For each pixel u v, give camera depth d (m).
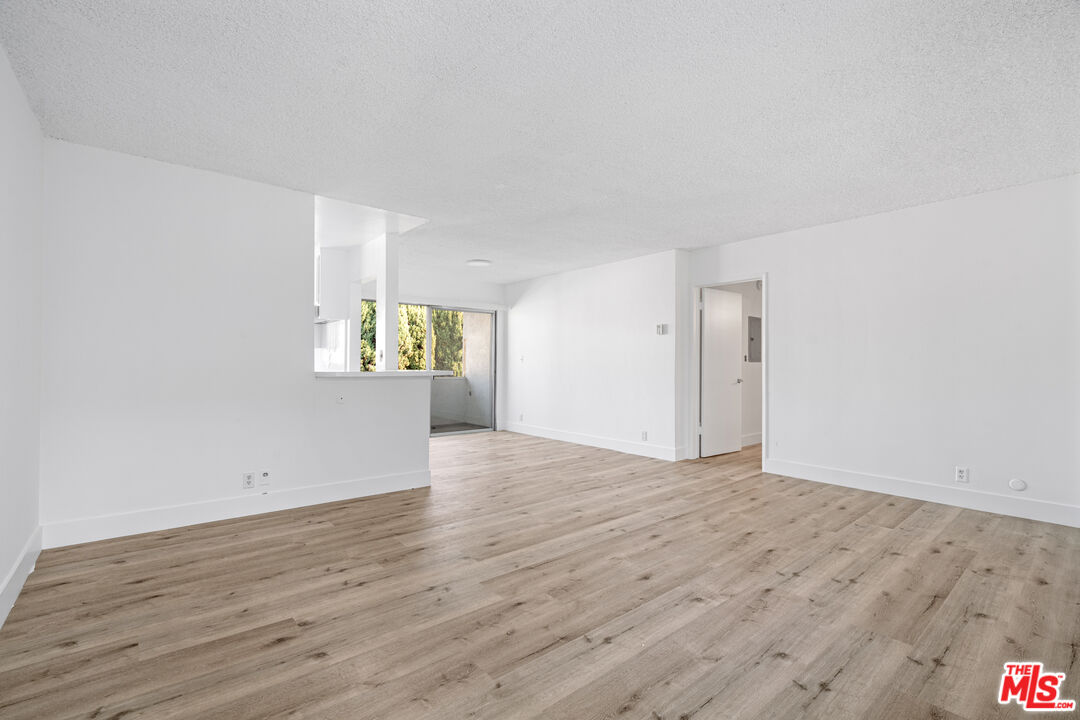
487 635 2.04
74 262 2.98
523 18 1.89
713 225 4.74
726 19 1.89
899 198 3.93
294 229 3.78
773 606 2.30
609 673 1.79
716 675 1.78
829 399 4.64
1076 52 2.07
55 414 2.93
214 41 2.04
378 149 3.08
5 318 2.17
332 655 1.89
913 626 2.13
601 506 3.90
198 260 3.39
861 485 4.43
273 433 3.70
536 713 1.58
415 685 1.71
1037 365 3.56
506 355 8.47
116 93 2.45
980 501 3.79
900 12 1.84
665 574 2.64
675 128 2.79
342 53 2.12
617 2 1.79
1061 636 2.05
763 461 5.13
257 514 3.62
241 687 1.69
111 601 2.30
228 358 3.50
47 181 2.90
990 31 1.95
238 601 2.31
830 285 4.65
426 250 5.87
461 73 2.27
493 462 5.65
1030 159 3.18
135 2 1.81
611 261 6.48
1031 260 3.59
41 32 1.98
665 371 5.86
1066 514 3.43
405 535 3.21
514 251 5.91
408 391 4.41
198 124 2.77
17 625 2.09
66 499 2.96
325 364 6.60
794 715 1.58
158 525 3.25
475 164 3.30
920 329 4.10
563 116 2.66
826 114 2.63
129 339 3.15
